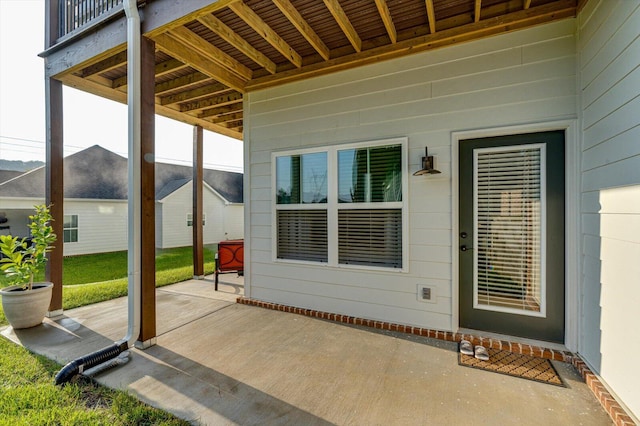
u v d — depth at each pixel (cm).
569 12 261
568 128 263
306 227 388
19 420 184
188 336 312
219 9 271
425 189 318
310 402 205
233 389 220
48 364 254
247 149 427
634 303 181
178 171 1702
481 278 304
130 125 281
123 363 254
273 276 407
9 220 1033
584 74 249
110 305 419
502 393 213
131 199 280
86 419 186
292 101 394
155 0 280
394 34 311
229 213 1609
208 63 363
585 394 211
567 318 265
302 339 304
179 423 183
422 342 295
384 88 338
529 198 286
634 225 181
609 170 210
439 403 203
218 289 507
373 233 347
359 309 351
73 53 349
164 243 1292
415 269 322
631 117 183
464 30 294
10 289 345
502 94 286
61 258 385
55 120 384
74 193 1102
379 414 192
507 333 294
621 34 194
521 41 279
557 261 275
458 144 310
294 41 340
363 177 352
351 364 254
